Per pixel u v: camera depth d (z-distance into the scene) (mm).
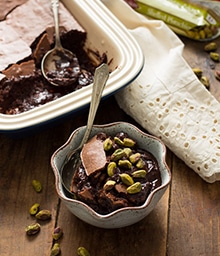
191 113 737
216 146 709
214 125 729
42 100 760
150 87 754
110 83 710
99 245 647
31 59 772
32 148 724
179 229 662
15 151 720
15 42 779
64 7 818
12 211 668
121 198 617
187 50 852
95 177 625
